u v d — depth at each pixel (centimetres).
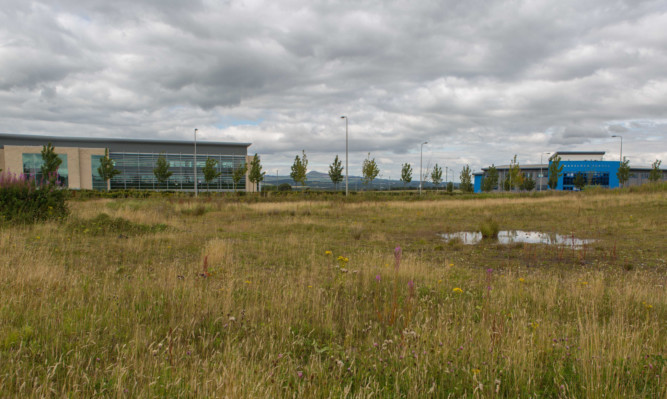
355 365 327
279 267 809
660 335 431
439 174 7281
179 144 7112
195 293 509
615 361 332
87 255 865
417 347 352
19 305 431
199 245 1059
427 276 697
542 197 3659
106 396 263
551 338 382
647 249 1094
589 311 515
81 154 6362
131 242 1023
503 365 327
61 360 309
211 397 256
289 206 2480
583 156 10600
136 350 332
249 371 298
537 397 283
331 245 1147
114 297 486
